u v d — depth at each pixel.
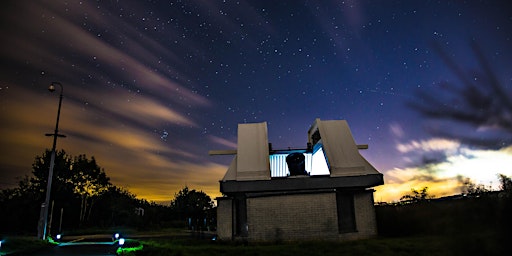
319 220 15.96
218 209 17.83
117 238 22.83
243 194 17.62
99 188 59.38
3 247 15.41
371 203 16.80
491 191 10.08
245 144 18.95
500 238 6.84
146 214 55.44
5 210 39.59
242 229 17.23
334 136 19.31
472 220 7.23
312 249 12.40
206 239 19.61
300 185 16.77
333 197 16.20
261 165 17.61
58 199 48.34
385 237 16.11
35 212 41.53
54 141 23.53
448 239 7.46
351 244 13.43
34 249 16.77
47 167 48.91
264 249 12.77
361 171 17.28
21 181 47.69
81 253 15.14
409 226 15.96
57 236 23.30
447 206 8.16
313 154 21.61
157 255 12.82
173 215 60.59
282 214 16.12
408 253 10.71
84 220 56.91
